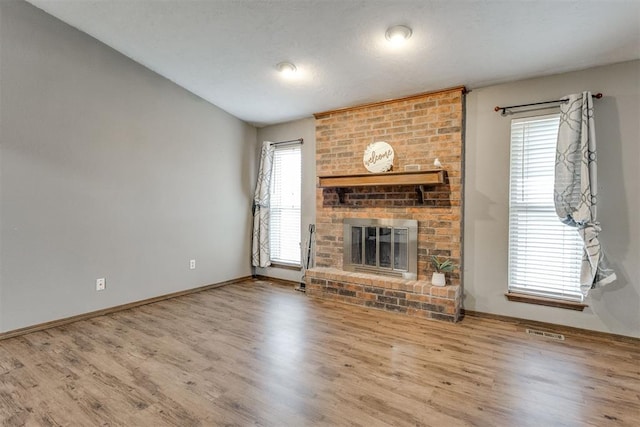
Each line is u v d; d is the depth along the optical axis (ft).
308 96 12.62
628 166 8.76
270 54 10.18
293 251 15.42
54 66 9.75
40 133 9.51
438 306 10.43
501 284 10.48
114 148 11.23
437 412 5.85
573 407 6.02
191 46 10.31
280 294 13.58
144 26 9.61
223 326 9.95
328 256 13.79
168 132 12.85
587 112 8.79
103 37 10.48
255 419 5.64
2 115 8.80
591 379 6.97
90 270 10.64
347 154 13.25
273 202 16.17
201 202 14.16
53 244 9.82
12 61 8.96
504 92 10.41
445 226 11.07
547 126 9.82
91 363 7.57
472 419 5.67
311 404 6.07
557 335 9.29
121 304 11.46
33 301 9.42
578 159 8.95
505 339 9.00
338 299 12.50
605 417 5.75
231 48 10.12
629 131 8.75
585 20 7.39
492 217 10.59
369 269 12.68
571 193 9.02
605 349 8.40
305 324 10.12
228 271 15.39
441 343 8.73
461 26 7.96
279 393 6.42
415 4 7.43
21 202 9.19
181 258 13.39
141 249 12.04
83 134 10.43
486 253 10.70
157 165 12.51
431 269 11.35
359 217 12.94
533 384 6.77
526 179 10.16
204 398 6.24
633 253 8.74
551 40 8.20
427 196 11.38
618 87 8.87
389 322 10.29
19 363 7.54
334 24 8.47
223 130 15.03
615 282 8.93
